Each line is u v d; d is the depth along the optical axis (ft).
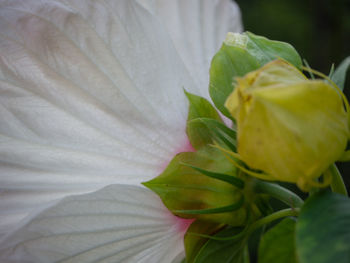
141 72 0.59
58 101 0.58
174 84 0.61
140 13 0.60
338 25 1.63
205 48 0.66
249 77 0.51
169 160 0.60
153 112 0.60
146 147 0.59
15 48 0.57
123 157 0.59
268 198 0.60
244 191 0.58
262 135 0.49
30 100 0.58
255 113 0.49
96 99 0.58
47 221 0.57
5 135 0.58
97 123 0.59
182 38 0.65
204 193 0.59
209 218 0.59
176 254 0.61
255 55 0.58
